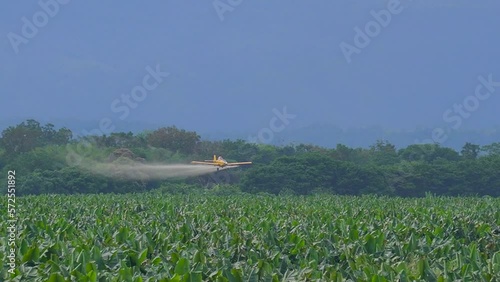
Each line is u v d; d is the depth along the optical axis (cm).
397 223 8988
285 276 4928
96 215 10519
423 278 4891
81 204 13462
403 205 14875
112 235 7175
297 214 11575
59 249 5872
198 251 5350
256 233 7638
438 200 16912
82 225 9250
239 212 11888
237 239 6581
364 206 14412
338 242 6819
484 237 8244
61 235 7188
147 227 8438
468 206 14500
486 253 7400
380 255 6306
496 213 10688
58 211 11281
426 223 8938
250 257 5762
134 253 5594
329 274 5106
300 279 4825
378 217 10462
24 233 7181
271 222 8462
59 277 4384
